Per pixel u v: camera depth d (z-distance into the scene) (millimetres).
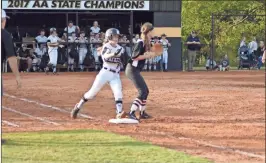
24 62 34750
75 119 15734
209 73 35219
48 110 17562
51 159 10344
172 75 32875
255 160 10891
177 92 22672
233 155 11273
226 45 47438
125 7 37344
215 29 47062
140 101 15375
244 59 40156
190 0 51688
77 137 12625
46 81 27406
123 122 14961
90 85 25328
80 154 10836
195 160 10594
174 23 38125
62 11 37094
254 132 13953
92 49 35469
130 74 15297
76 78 29438
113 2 37312
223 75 33281
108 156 10711
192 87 24953
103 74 15273
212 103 19531
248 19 46562
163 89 23844
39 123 14938
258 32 46719
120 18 38844
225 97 21172
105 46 15125
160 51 15211
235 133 13781
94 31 35219
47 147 11438
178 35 38156
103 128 14125
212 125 14961
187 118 16188
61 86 24828
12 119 15625
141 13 39125
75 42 34875
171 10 38062
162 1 37875
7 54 11812
